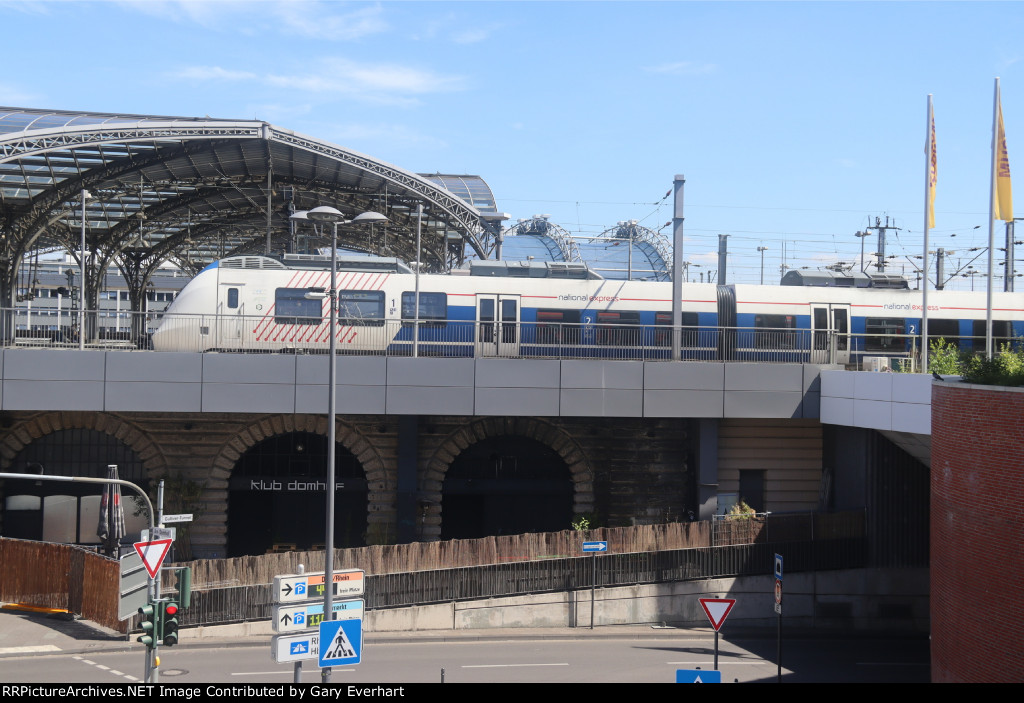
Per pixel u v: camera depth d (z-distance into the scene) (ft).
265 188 177.99
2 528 119.24
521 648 94.07
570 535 105.70
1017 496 58.95
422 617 100.17
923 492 111.24
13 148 118.83
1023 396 58.44
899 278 138.72
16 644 87.86
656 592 106.52
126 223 198.49
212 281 115.75
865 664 93.20
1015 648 58.54
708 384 109.29
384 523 119.65
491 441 127.13
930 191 102.89
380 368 103.76
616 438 122.52
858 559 110.11
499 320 120.37
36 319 270.46
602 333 121.19
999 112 92.27
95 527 122.83
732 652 95.91
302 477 123.44
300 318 115.55
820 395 110.52
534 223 249.34
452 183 186.09
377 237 222.48
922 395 91.97
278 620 58.03
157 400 100.37
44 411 113.09
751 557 108.47
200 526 117.29
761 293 127.75
